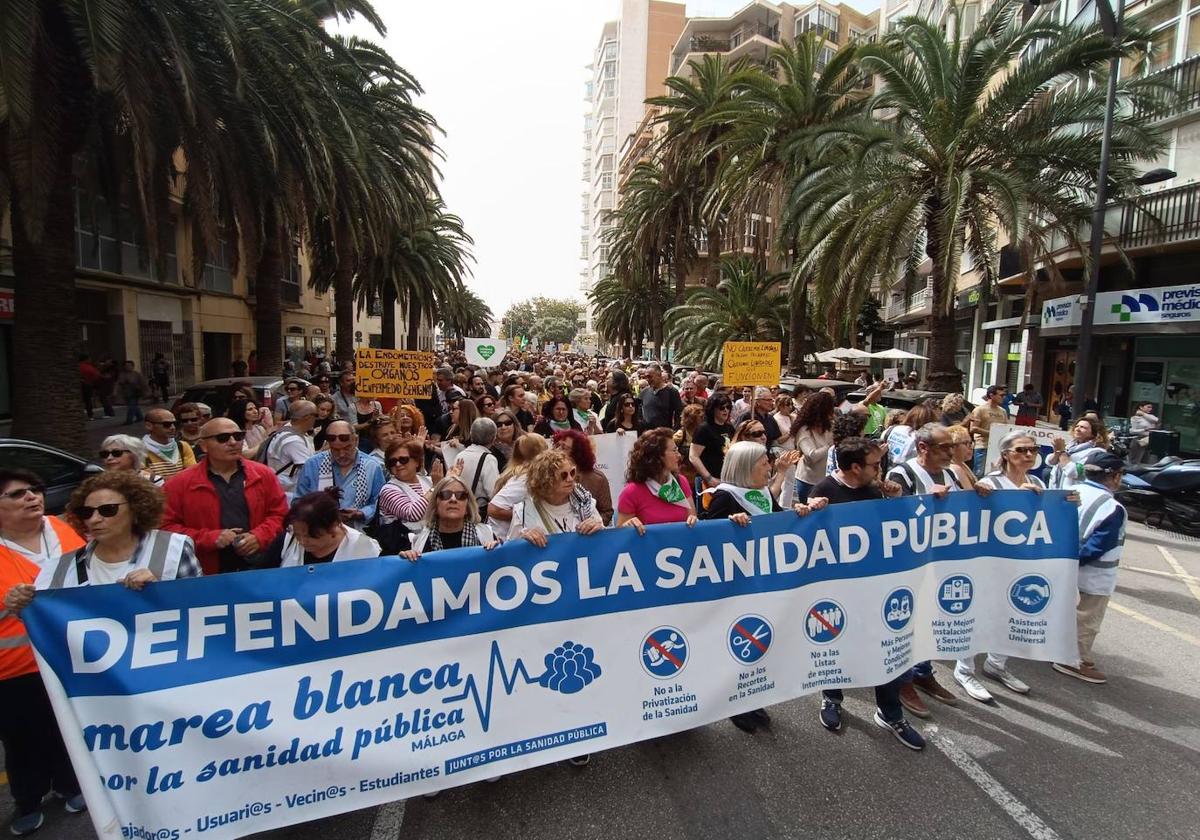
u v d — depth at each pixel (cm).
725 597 342
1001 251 1995
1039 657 398
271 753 265
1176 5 1502
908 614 378
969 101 1295
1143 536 859
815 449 580
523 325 13538
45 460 594
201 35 881
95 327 1998
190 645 259
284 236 1622
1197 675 453
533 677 307
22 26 657
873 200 1295
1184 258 1537
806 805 311
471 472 528
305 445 582
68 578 278
